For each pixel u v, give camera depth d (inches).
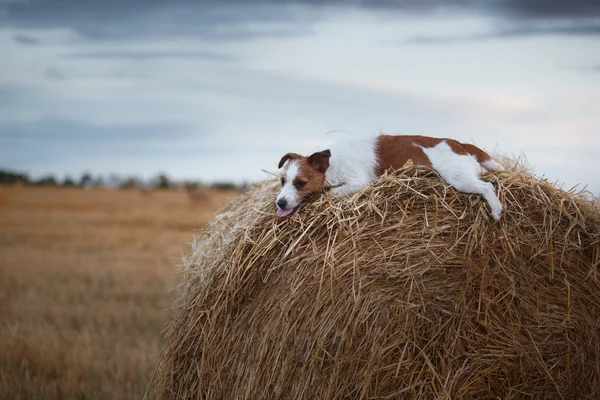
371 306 185.5
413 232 194.2
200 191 1369.3
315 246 198.5
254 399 197.5
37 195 1598.2
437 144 217.8
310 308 191.5
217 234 240.7
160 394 221.8
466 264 188.9
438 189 204.4
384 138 224.8
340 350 185.0
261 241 208.1
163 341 366.0
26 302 448.8
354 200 204.4
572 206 204.7
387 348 182.1
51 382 292.4
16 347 332.8
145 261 629.3
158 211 1206.3
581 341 189.8
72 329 387.5
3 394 277.4
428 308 185.5
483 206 199.0
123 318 410.9
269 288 202.8
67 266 592.1
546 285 191.5
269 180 263.4
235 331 206.5
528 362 185.0
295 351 191.5
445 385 180.1
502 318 186.7
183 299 239.0
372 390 181.9
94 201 1465.3
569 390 187.5
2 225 936.9
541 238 196.1
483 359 183.0
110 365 314.5
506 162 256.5
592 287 194.2
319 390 186.9
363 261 190.9
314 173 212.5
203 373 210.2
